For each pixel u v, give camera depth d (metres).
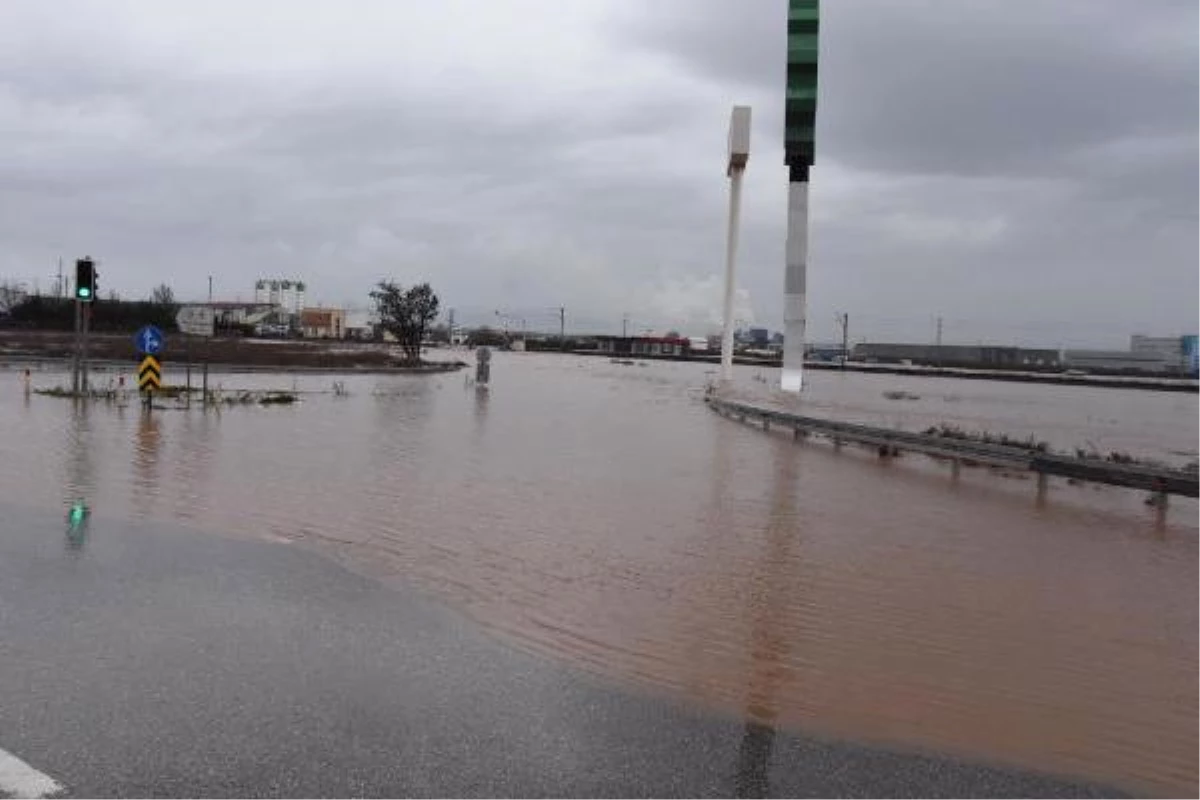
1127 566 10.91
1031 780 5.13
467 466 17.42
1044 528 13.38
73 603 7.48
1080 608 8.91
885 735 5.70
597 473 17.34
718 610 8.39
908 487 17.30
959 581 9.82
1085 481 18.44
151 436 19.94
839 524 12.97
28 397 27.84
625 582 9.27
